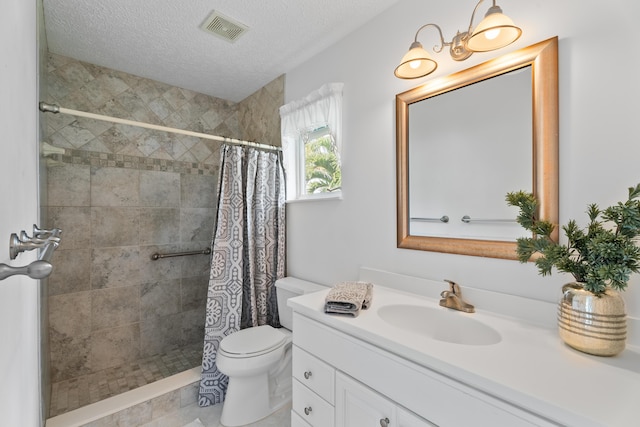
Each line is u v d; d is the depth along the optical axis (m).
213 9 1.61
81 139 2.10
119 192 2.25
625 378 0.73
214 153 2.77
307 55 2.06
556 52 1.07
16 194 0.58
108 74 2.23
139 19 1.68
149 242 2.39
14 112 0.55
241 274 2.04
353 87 1.78
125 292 2.27
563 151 1.06
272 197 2.30
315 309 1.24
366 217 1.71
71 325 2.04
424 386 0.87
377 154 1.65
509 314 1.16
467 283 1.30
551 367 0.79
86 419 1.50
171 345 2.49
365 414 1.02
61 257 2.01
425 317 1.27
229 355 1.61
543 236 1.00
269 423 1.68
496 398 0.73
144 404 1.67
